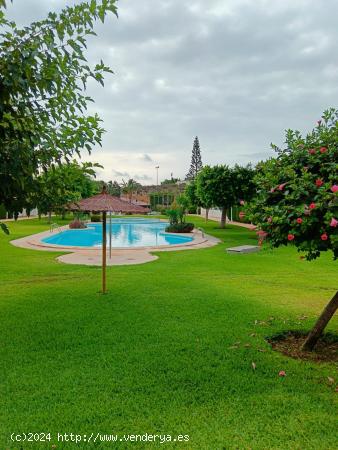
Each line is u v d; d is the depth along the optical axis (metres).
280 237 3.93
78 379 3.53
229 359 4.05
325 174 3.93
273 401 3.15
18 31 2.71
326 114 4.23
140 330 4.98
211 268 10.27
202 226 28.39
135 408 3.02
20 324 5.24
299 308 6.19
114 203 7.34
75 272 9.56
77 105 3.08
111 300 6.58
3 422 2.81
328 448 2.53
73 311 5.89
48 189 3.35
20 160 2.77
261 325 5.26
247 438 2.63
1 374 3.64
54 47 2.75
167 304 6.31
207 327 5.13
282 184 3.95
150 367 3.80
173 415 2.93
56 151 3.14
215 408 3.04
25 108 2.86
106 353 4.18
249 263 11.16
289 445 2.56
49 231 22.55
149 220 39.06
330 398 3.22
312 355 4.27
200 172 22.92
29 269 9.95
